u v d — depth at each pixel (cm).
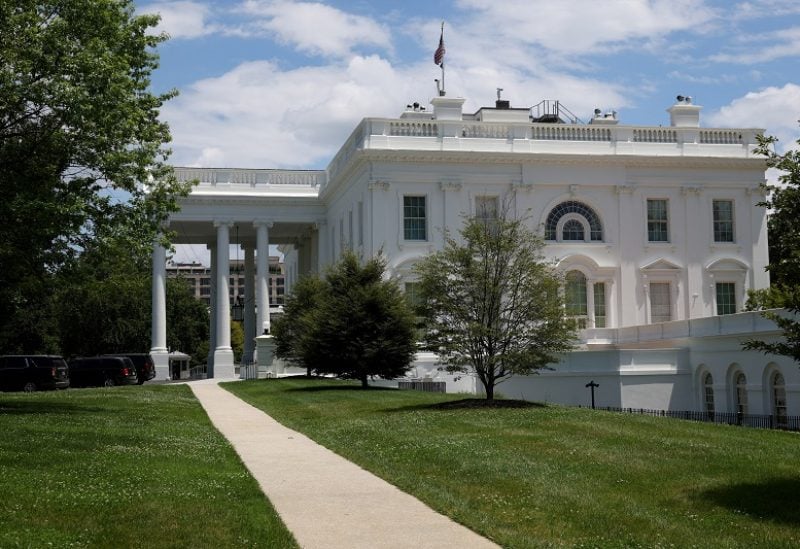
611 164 5662
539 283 3041
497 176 5519
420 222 5425
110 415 2748
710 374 4241
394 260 5319
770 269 1499
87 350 8025
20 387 4919
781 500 1359
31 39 2648
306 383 4634
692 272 5722
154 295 6475
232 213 6706
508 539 1148
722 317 4081
